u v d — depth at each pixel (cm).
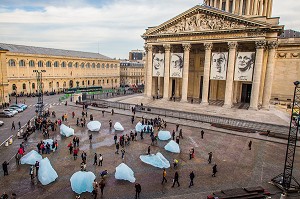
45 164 2069
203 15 5116
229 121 4153
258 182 2106
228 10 7150
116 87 11862
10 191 1883
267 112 4669
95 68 10556
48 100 6762
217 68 5000
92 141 3147
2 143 3008
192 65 6569
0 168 2291
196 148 2948
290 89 6044
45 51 9012
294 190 1936
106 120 4347
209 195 1866
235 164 2481
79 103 6019
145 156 2441
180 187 2003
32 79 7931
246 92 6016
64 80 9100
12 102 6244
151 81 6272
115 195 1872
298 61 5875
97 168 2333
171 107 5375
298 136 3378
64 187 1972
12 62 7356
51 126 3600
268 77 4862
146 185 2031
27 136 3269
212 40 5075
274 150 2911
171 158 2628
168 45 5728
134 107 5231
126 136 3167
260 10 6825
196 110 5028
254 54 4588
